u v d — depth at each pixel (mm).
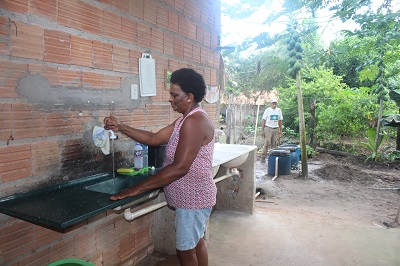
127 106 2754
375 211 5012
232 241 3543
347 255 3252
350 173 7594
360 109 9914
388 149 9867
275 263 3074
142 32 2863
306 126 11430
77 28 2219
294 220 4246
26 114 1920
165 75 3236
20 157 1902
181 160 1881
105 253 2602
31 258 1993
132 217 2344
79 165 2320
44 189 2033
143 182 1904
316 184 6824
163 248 3203
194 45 3793
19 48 1852
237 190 4480
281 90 13398
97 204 1779
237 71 15945
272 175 7527
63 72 2141
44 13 1981
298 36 6887
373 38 6891
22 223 1924
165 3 3176
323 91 10727
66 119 2188
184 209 2062
